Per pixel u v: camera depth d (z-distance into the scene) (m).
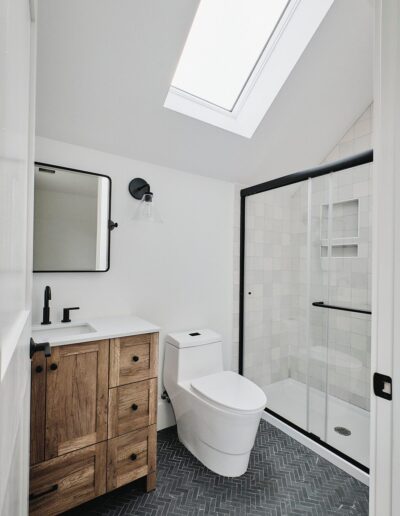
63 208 1.67
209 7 1.66
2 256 0.37
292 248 2.71
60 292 1.69
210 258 2.34
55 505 1.26
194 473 1.66
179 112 1.80
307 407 2.15
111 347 1.41
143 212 1.86
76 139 1.71
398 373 0.67
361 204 2.20
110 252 1.86
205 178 2.31
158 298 2.07
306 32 1.67
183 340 1.95
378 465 0.71
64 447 1.28
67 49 1.34
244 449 1.60
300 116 2.10
